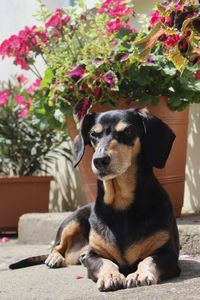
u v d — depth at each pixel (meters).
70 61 2.15
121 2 2.21
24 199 2.85
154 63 2.02
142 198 1.60
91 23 2.49
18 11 3.65
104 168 1.54
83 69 2.06
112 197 1.61
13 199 2.84
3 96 3.04
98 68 2.04
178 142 2.11
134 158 1.61
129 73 2.04
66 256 1.90
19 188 2.84
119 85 2.07
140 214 1.60
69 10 2.36
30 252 2.19
